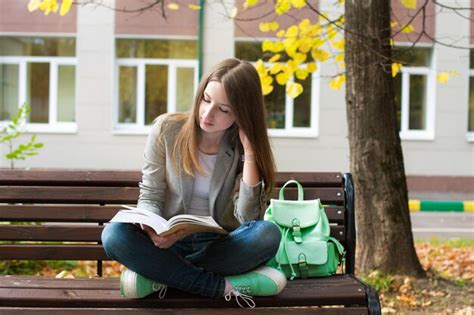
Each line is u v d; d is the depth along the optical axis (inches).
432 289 179.3
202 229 94.0
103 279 107.1
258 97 101.6
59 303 95.5
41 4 159.6
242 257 97.3
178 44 488.1
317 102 480.7
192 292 96.7
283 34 205.2
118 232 94.9
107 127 486.6
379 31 184.7
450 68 480.4
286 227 111.4
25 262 193.0
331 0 338.6
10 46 491.2
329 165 484.1
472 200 487.5
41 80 494.9
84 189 123.3
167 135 105.0
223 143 106.3
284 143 484.4
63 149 488.1
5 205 122.0
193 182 105.7
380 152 185.6
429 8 453.7
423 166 489.7
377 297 97.7
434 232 353.4
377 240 187.0
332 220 121.3
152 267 93.9
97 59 482.0
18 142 483.2
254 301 96.9
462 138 489.4
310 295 97.7
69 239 121.9
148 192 104.7
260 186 102.3
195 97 102.6
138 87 490.9
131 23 478.3
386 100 185.8
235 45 477.7
